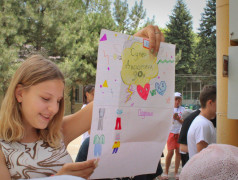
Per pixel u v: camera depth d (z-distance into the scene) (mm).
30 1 12812
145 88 1165
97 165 1036
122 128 1101
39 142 1147
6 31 11258
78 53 13766
